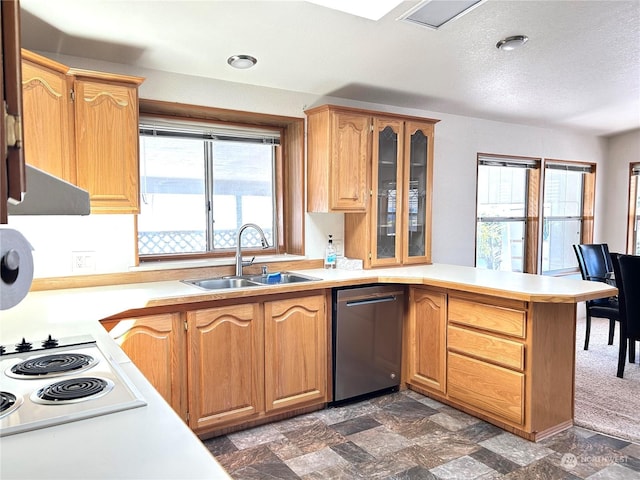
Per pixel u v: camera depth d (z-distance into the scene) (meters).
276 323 2.79
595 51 2.98
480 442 2.58
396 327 3.29
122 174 2.50
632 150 5.51
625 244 5.61
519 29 2.62
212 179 3.30
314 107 3.49
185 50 2.63
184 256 3.19
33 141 2.14
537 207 5.08
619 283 3.54
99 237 2.73
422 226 3.78
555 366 2.64
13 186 0.62
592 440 2.59
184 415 2.50
